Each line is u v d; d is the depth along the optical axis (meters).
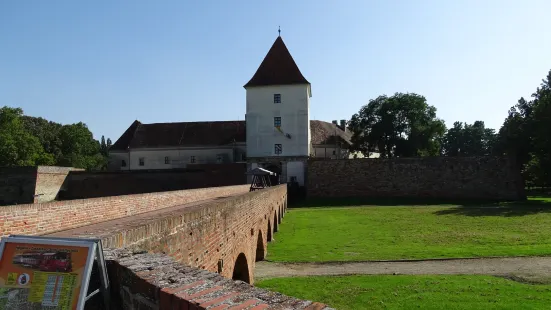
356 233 25.69
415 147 62.12
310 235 25.50
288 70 53.06
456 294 12.69
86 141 66.25
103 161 70.69
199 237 7.42
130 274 3.62
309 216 35.72
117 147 61.53
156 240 5.73
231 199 10.41
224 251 9.30
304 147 51.59
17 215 9.77
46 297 3.23
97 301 3.57
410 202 46.84
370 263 17.67
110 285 3.99
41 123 67.62
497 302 11.74
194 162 58.75
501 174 49.16
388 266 17.03
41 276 3.31
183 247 6.64
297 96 51.84
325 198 51.06
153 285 3.18
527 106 54.12
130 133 63.31
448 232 24.67
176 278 3.38
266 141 52.03
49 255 3.37
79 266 3.30
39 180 36.78
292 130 51.78
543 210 35.09
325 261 18.30
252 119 52.41
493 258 17.64
